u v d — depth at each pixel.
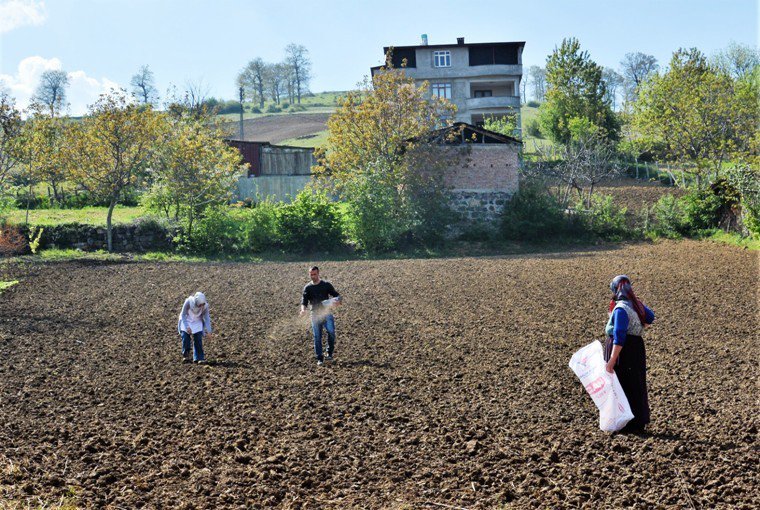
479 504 6.85
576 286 21.61
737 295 19.38
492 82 75.19
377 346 14.13
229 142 51.84
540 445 8.42
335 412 9.85
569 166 44.16
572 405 10.10
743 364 12.06
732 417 9.20
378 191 35.28
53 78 130.00
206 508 6.77
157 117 34.69
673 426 8.96
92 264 29.09
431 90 74.69
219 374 12.04
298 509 6.80
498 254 34.53
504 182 39.66
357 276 24.86
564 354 13.18
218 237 33.62
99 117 33.50
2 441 8.53
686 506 6.63
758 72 56.97
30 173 35.09
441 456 8.16
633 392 8.84
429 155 37.47
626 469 7.56
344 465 7.92
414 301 19.42
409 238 36.84
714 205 37.25
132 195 50.19
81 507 6.70
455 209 39.66
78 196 49.97
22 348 14.09
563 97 68.19
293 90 166.12
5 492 6.91
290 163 53.53
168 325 16.59
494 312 17.58
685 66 51.03
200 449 8.39
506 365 12.45
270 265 29.22
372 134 39.78
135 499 6.91
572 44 68.81
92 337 15.24
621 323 8.66
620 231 38.03
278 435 8.93
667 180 54.22
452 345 14.06
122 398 10.55
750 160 40.75
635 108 53.31
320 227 34.31
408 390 10.95
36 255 31.30
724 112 47.59
